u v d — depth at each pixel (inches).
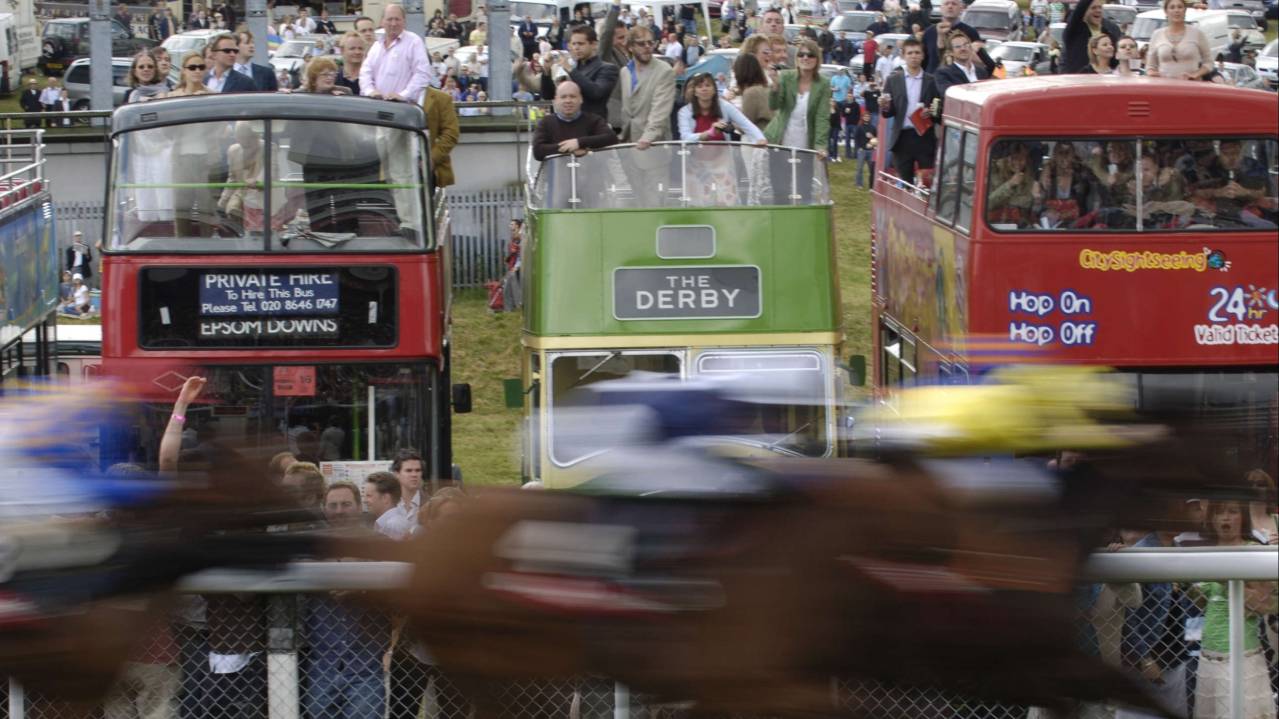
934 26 1521.9
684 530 438.0
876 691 431.2
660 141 1143.6
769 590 430.3
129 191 1163.9
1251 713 477.1
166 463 486.6
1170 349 1071.6
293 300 1163.3
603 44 1371.8
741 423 475.5
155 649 471.8
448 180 1470.2
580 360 1114.1
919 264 1261.1
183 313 1159.6
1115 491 445.7
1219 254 1068.5
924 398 454.6
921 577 428.1
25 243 1483.8
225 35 1464.1
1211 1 4945.9
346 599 476.1
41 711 467.2
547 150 1217.4
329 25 4005.9
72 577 461.7
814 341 1112.8
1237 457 474.6
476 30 3804.1
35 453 474.9
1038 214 1075.9
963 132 1133.7
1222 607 474.0
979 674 428.5
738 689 427.5
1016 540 434.0
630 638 433.1
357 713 476.7
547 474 495.2
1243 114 1063.0
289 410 1163.9
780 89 1374.3
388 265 1169.4
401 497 720.3
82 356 1688.0
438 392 1181.7
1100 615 471.8
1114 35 1435.8
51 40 4092.0
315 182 1171.9
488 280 2335.1
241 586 466.9
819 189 1132.5
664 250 1113.4
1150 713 435.8
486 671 445.7
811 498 435.2
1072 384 453.4
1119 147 1069.8
